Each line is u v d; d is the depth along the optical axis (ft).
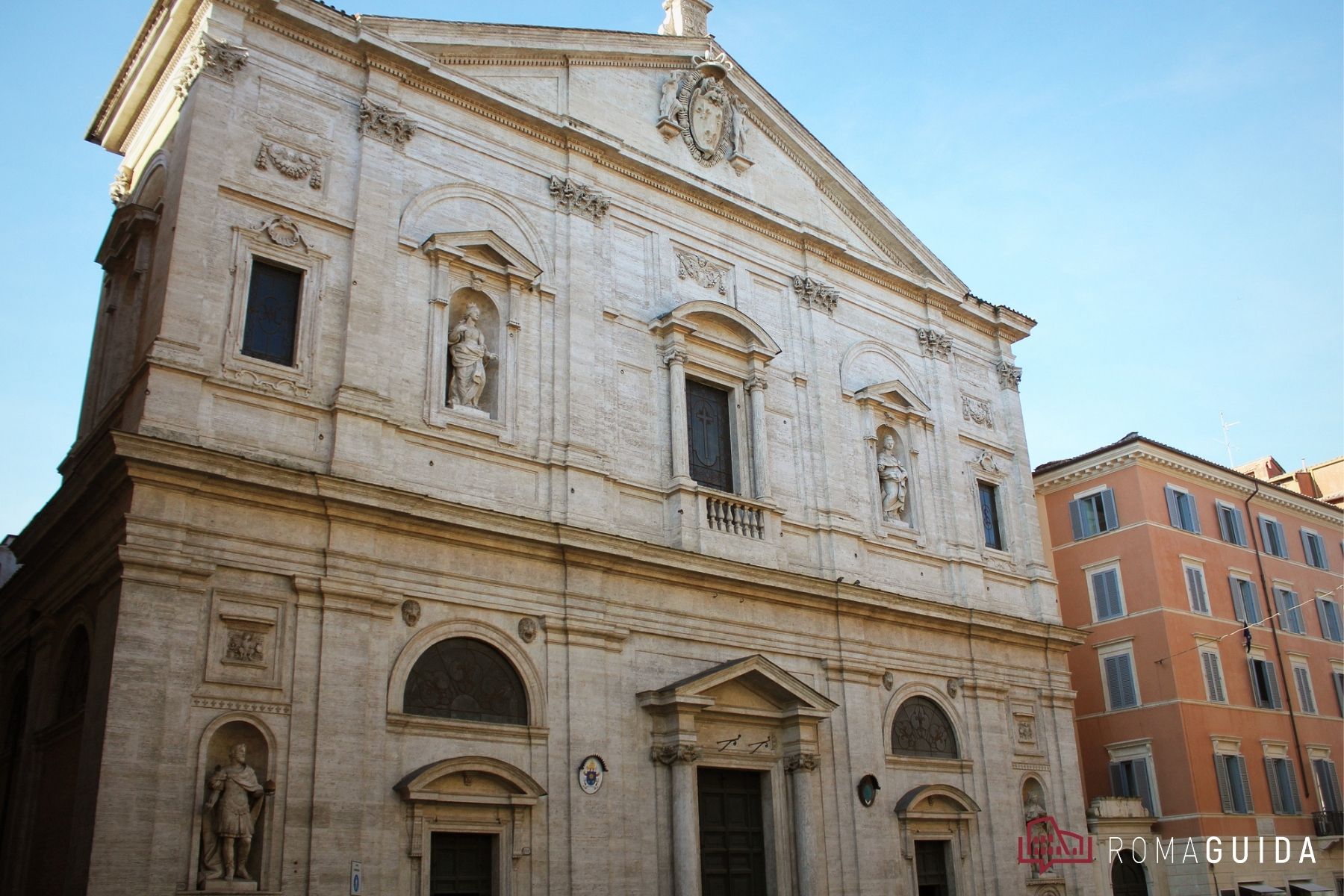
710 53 96.17
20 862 62.95
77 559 64.13
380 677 63.26
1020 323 114.62
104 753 53.42
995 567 102.42
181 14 71.87
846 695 85.15
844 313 99.55
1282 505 149.79
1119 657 127.75
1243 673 131.75
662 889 71.10
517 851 65.26
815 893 77.25
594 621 72.64
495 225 78.74
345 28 74.38
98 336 79.41
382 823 61.11
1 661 76.02
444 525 67.31
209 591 59.11
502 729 66.90
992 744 94.22
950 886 87.51
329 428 66.44
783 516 86.94
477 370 73.92
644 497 79.77
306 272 68.95
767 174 98.78
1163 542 129.29
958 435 104.73
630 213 87.10
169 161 72.49
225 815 55.93
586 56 88.33
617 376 81.35
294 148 70.95
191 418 61.57
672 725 73.56
